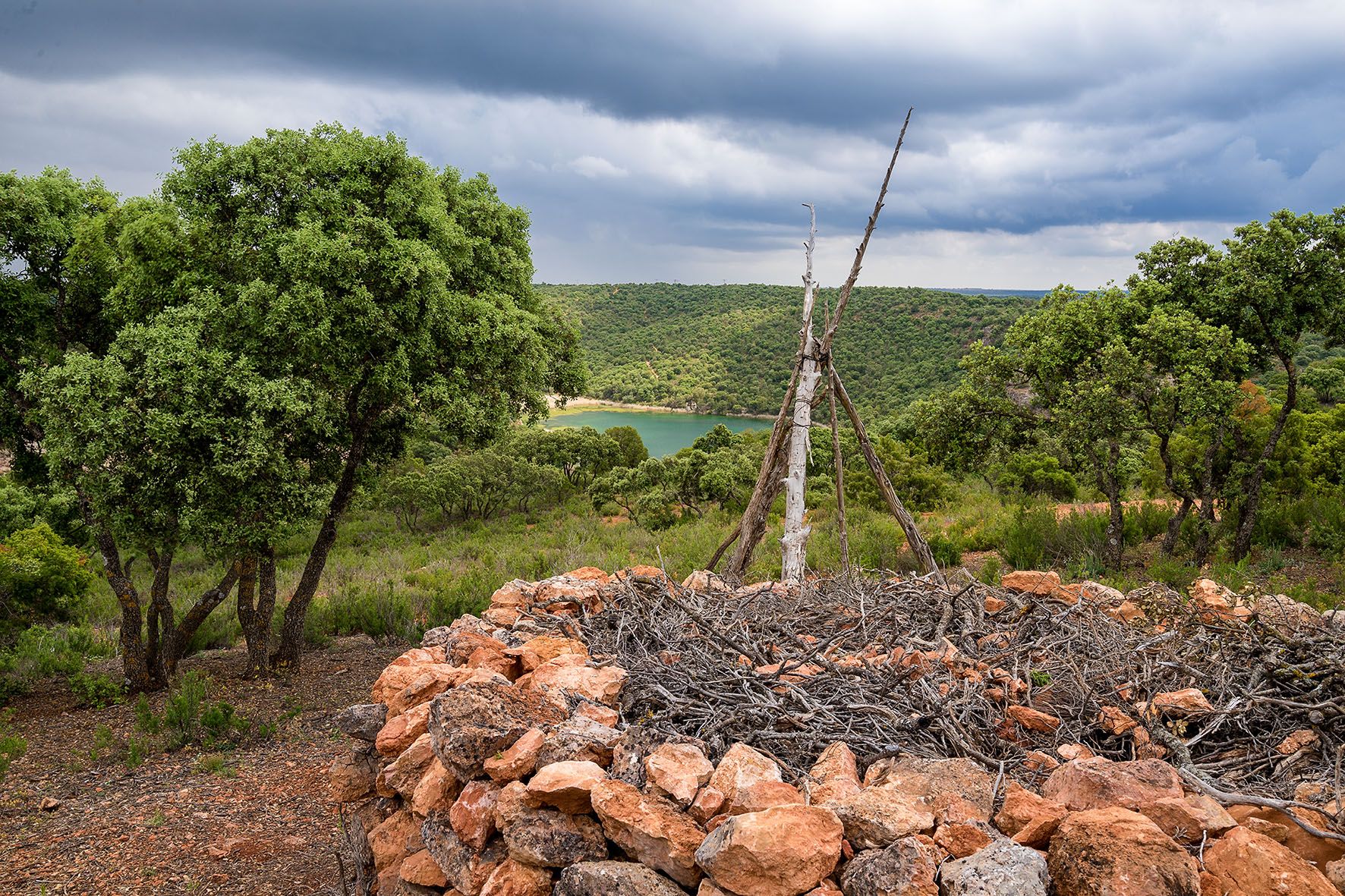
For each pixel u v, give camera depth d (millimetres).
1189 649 4336
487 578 14516
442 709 3389
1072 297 14688
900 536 15086
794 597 5766
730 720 3438
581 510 35938
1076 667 4047
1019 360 14945
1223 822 2473
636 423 110000
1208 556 13234
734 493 26781
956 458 15961
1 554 14102
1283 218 12977
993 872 2158
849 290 8328
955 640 4719
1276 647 4098
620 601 5668
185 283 10094
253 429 8773
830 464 26625
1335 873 2316
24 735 9016
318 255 9141
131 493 8977
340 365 9844
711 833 2549
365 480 12242
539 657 4508
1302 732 3389
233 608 15453
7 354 10773
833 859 2424
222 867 5465
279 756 7914
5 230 10336
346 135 10445
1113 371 12953
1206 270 13766
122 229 10594
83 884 5305
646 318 173750
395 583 17781
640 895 2537
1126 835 2209
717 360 140625
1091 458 13578
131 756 7867
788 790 2775
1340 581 10328
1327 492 15414
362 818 4199
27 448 11617
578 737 3186
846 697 3643
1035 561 13422
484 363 10883
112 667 12359
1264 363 13852
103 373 8578
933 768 2842
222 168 9852
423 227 10617
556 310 15000
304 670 11391
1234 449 13578
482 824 3102
